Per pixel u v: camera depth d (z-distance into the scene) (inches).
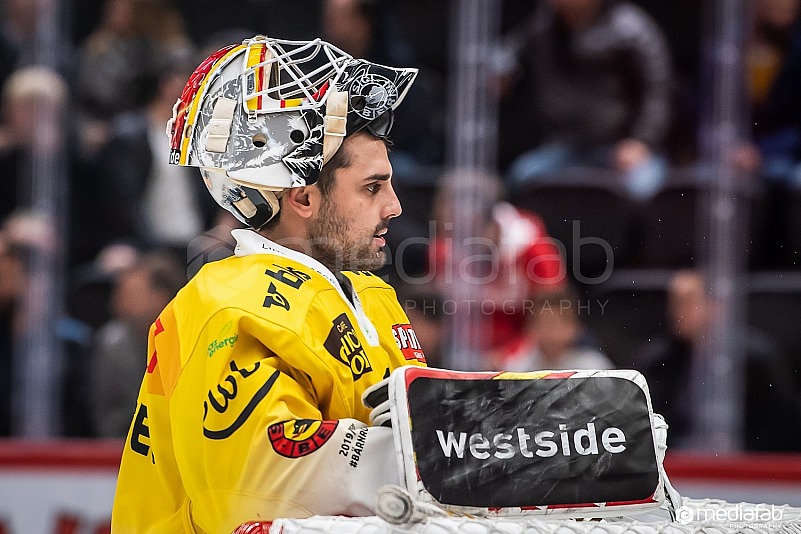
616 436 191.8
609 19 753.0
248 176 222.4
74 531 542.3
